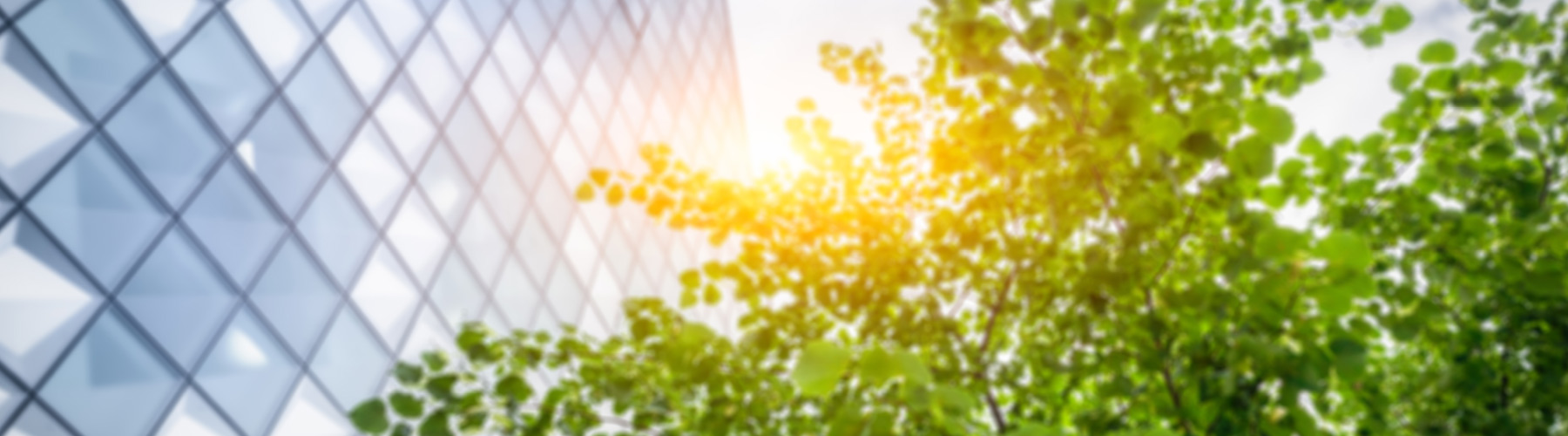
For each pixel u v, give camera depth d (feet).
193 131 30.17
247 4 33.88
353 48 39.75
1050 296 14.64
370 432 11.95
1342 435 15.33
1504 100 11.00
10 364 22.82
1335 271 8.34
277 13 35.37
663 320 13.50
